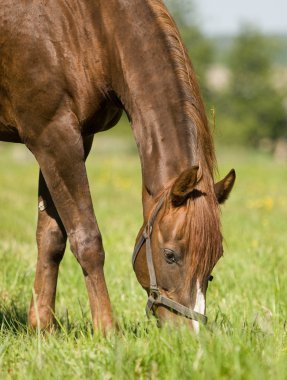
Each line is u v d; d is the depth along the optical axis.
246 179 38.84
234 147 110.00
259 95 121.62
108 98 9.14
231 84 123.56
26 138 9.11
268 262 14.11
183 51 8.77
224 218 21.62
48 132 8.88
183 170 8.05
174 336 7.63
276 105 121.06
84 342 8.39
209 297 11.62
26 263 13.88
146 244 8.20
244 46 122.69
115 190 31.00
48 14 8.85
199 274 7.61
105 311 8.71
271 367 7.10
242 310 10.46
